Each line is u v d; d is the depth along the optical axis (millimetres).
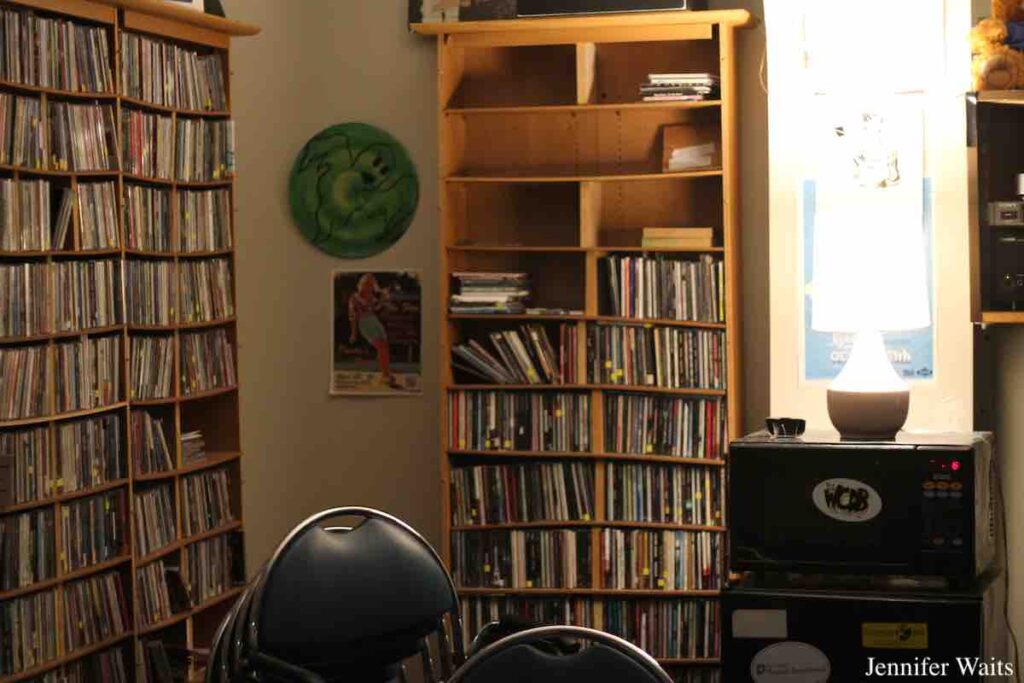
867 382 4023
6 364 4207
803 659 3750
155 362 4883
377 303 5805
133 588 4719
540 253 5535
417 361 5785
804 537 3852
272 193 5805
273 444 5812
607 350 5199
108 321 4633
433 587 3121
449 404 5336
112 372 4660
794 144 4465
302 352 5879
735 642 3787
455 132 5473
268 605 2881
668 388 5117
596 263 5238
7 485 4160
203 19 5027
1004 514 4391
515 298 5293
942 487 3744
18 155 4230
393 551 3078
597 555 5242
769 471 3871
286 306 5852
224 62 5320
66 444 4449
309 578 2936
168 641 5023
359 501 5879
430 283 5758
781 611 3756
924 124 4359
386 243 5785
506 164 5551
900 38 4355
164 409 5125
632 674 2564
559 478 5273
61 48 4426
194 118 5211
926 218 4371
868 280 3965
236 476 5363
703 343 5078
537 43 5215
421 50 5734
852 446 3812
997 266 4227
